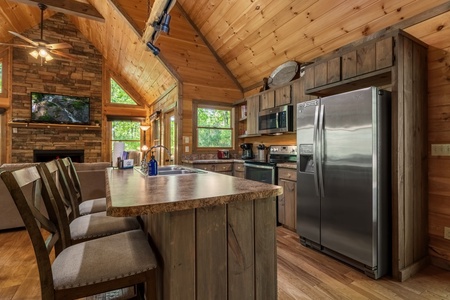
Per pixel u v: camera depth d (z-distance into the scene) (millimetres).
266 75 4758
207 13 4461
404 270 2160
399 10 2570
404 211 2232
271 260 1414
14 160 6582
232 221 1298
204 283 1220
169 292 1155
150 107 7980
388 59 2219
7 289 1957
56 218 1319
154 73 5840
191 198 1143
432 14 2365
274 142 4594
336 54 2686
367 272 2209
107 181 1718
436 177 2410
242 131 5449
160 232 1329
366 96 2182
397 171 2193
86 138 7441
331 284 2076
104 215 1908
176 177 1956
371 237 2150
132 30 4383
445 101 2338
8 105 6547
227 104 5316
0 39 6379
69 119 7156
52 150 7008
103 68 7691
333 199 2482
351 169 2301
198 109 5148
